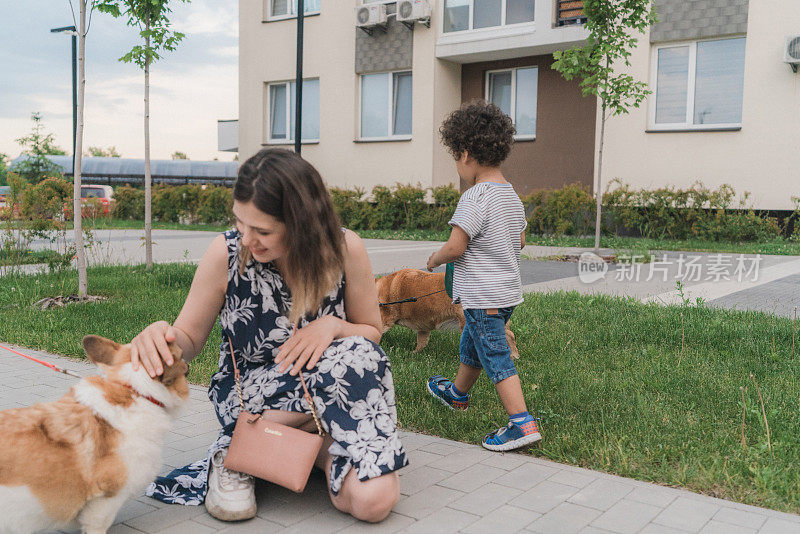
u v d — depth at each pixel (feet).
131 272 33.68
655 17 36.73
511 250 11.89
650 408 13.38
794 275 33.06
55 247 47.21
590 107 58.08
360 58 65.21
